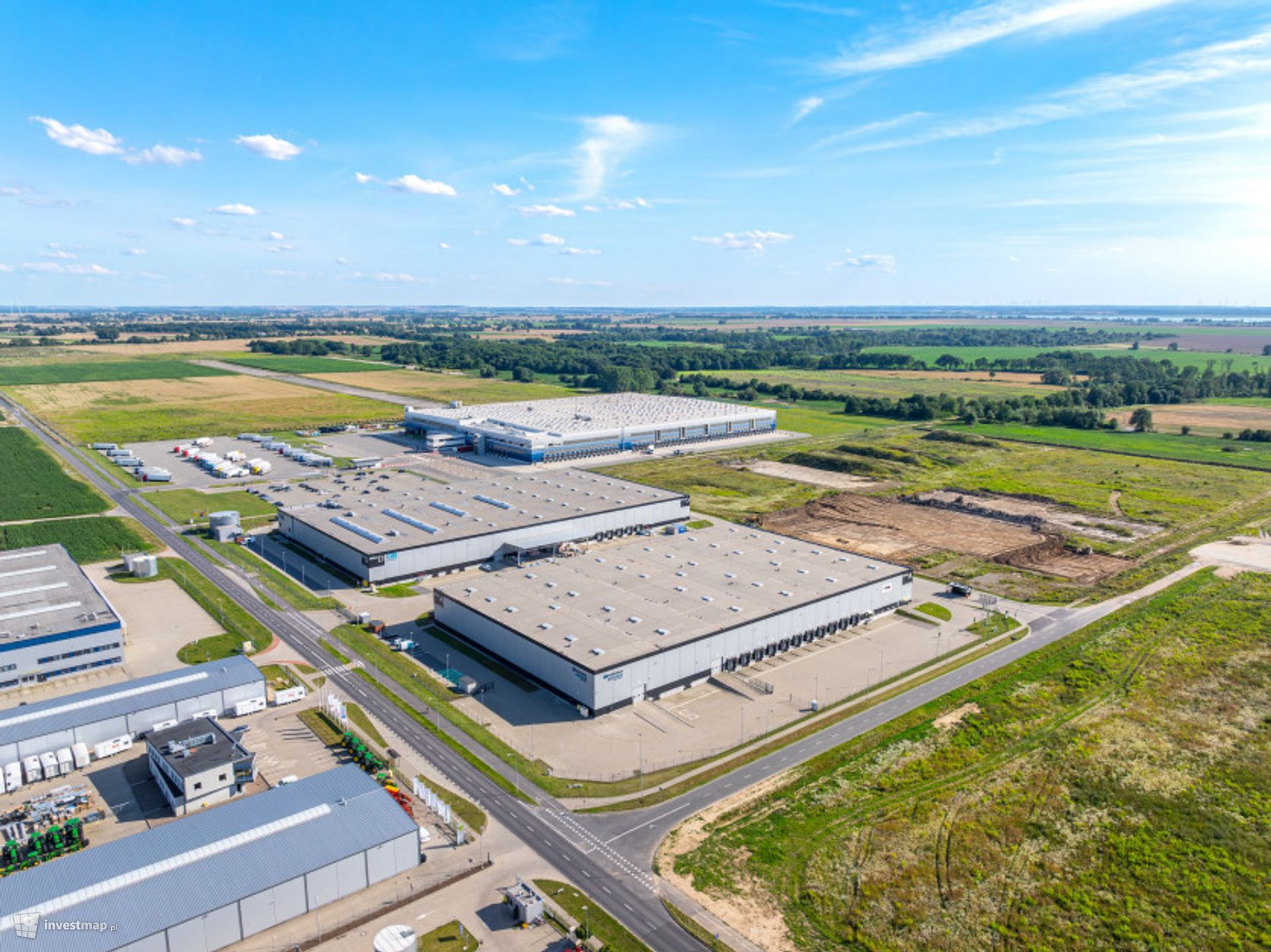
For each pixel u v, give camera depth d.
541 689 87.94
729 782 70.94
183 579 118.75
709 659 90.81
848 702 86.00
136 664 92.00
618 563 114.31
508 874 59.03
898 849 62.09
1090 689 89.00
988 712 83.56
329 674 90.12
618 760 74.25
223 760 67.38
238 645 96.75
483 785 70.00
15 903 49.88
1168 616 110.19
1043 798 69.12
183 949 50.00
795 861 60.47
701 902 56.09
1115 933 54.00
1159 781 71.81
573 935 52.19
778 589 104.62
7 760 69.69
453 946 52.00
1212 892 58.25
